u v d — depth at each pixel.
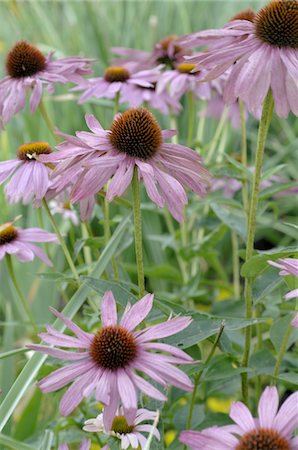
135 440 0.65
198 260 1.15
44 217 1.21
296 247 0.72
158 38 1.69
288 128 1.51
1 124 0.85
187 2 1.77
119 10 1.77
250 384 1.01
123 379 0.61
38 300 1.19
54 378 0.62
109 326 0.63
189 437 0.59
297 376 0.73
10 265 0.83
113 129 0.69
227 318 0.71
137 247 0.69
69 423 0.80
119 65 1.00
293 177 1.43
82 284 0.76
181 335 0.70
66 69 0.86
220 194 1.12
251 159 1.48
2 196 1.18
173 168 0.69
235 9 1.72
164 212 1.05
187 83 0.97
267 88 0.68
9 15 1.75
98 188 0.67
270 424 0.60
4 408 0.71
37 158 0.69
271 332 0.77
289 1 0.70
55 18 1.83
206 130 1.47
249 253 0.74
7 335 0.94
